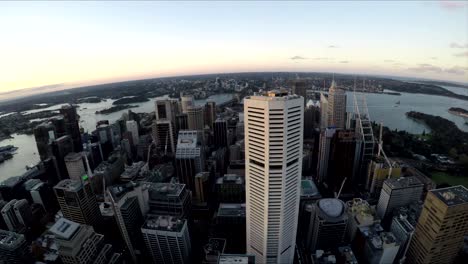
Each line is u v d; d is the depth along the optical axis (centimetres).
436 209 16325
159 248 19025
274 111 12462
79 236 15300
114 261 17712
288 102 12531
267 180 14025
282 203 14650
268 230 15650
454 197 16125
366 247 19425
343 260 18538
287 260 17625
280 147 13200
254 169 14550
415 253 18362
